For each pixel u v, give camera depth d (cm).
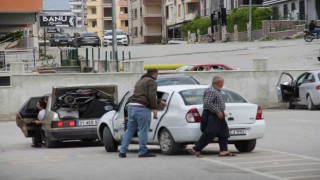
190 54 7338
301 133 2881
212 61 6500
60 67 5866
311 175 1645
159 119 2127
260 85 4744
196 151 2039
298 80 4303
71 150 2580
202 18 12725
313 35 7712
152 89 2034
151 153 2217
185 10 14525
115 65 5256
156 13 16100
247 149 2164
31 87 4600
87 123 2741
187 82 3425
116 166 1886
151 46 8938
